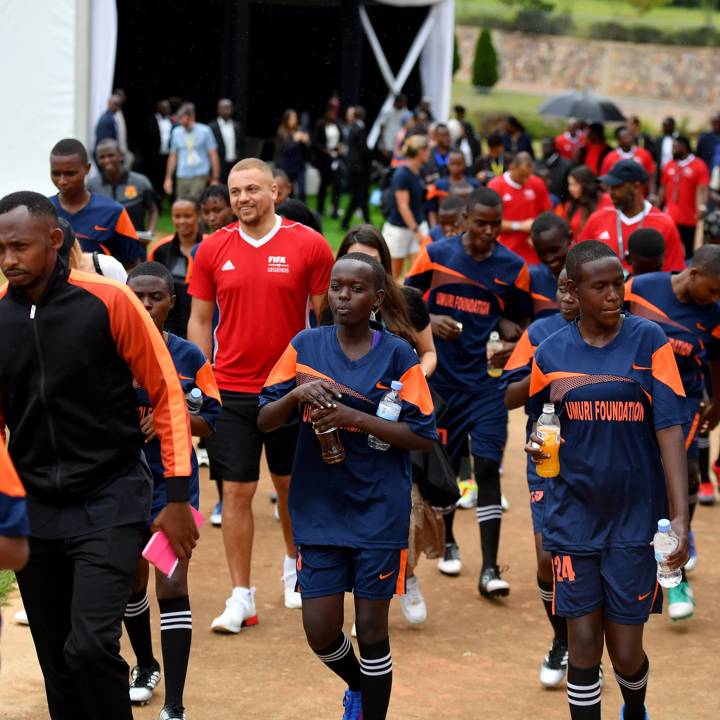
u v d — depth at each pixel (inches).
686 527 197.3
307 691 248.2
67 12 757.9
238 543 282.2
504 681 256.8
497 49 2153.1
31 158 764.0
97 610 178.9
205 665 260.2
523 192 533.0
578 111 1084.5
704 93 2119.8
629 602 201.0
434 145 916.0
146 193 553.9
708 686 255.6
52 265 180.2
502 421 316.5
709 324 280.5
